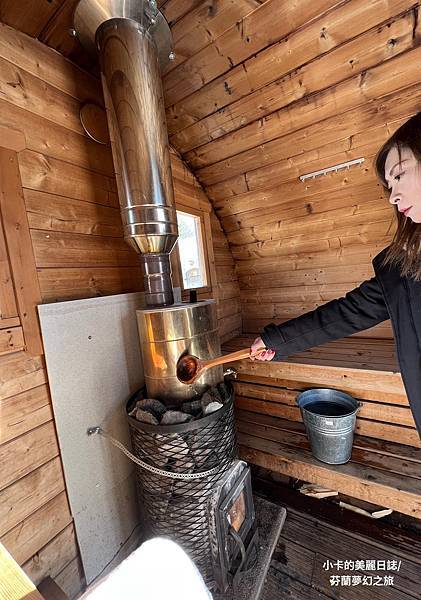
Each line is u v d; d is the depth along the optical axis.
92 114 1.12
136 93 0.92
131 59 0.90
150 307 1.06
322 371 1.42
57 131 1.00
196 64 1.12
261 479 1.64
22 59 0.90
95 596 0.44
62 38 0.97
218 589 0.96
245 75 1.13
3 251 0.83
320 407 1.49
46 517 0.91
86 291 1.08
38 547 0.89
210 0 0.92
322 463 1.32
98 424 1.07
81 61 1.08
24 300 0.87
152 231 0.99
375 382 1.29
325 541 1.25
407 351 0.70
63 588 0.95
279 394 1.69
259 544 1.17
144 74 0.92
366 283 0.85
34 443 0.89
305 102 1.16
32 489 0.88
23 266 0.88
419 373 0.69
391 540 1.22
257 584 0.99
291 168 1.44
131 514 1.20
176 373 0.99
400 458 1.29
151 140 0.96
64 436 0.96
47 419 0.93
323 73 1.06
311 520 1.35
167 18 0.97
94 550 1.04
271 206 1.68
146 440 0.96
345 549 1.20
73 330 0.99
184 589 0.45
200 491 0.95
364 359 1.45
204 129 1.40
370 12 0.88
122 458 1.16
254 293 2.18
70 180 1.04
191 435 0.92
